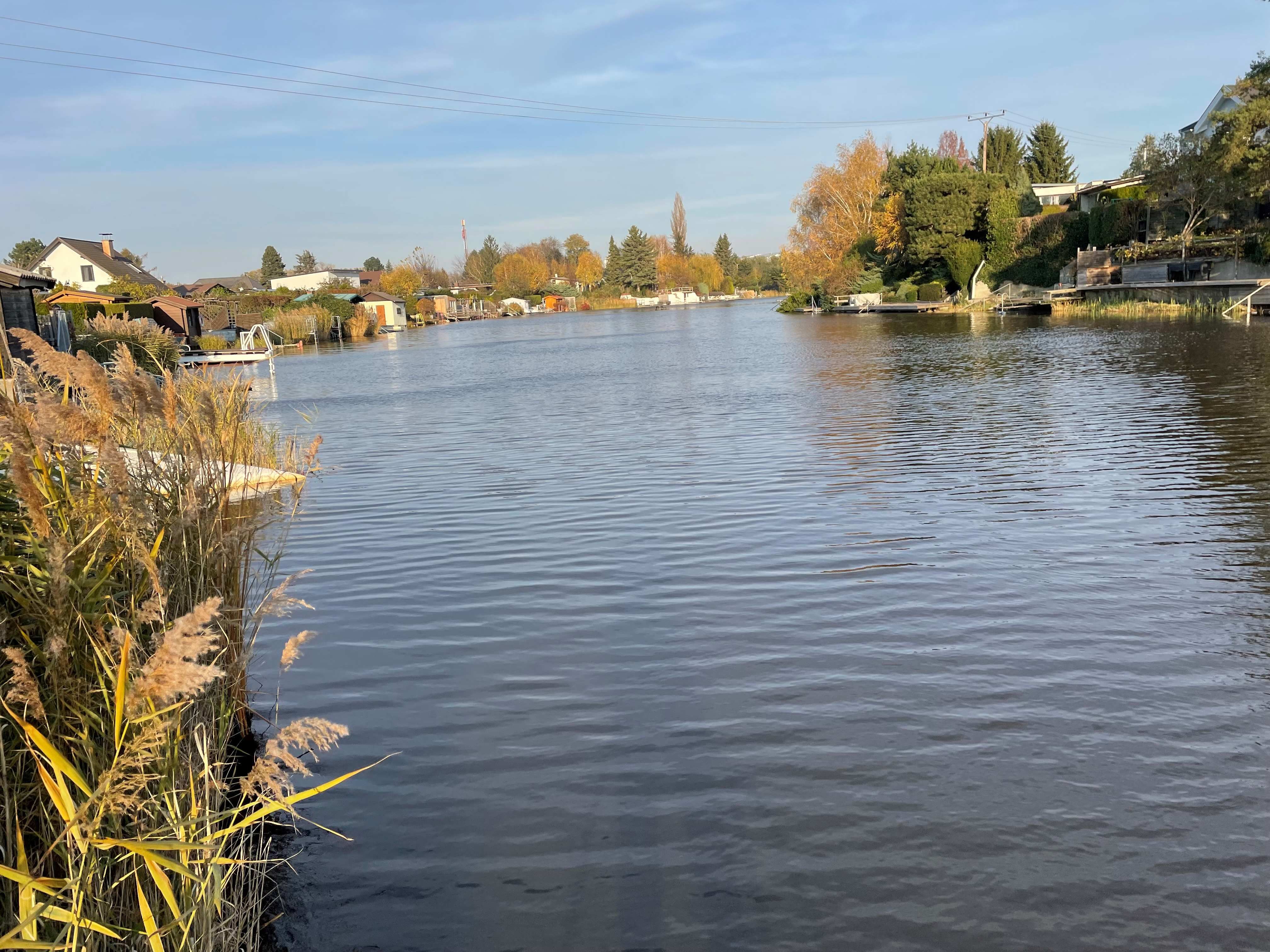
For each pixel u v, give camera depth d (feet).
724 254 576.61
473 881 13.29
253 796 15.34
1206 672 19.15
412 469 46.62
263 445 46.21
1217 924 11.90
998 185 204.23
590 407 71.72
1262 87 119.34
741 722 17.75
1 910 8.56
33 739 8.57
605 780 15.87
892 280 237.25
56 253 218.59
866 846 13.73
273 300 246.88
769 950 11.76
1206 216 141.28
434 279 459.32
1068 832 13.88
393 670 20.92
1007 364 84.17
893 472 40.19
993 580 25.25
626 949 11.85
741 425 56.95
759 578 26.32
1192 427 47.21
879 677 19.48
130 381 12.17
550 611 24.44
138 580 11.47
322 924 12.44
